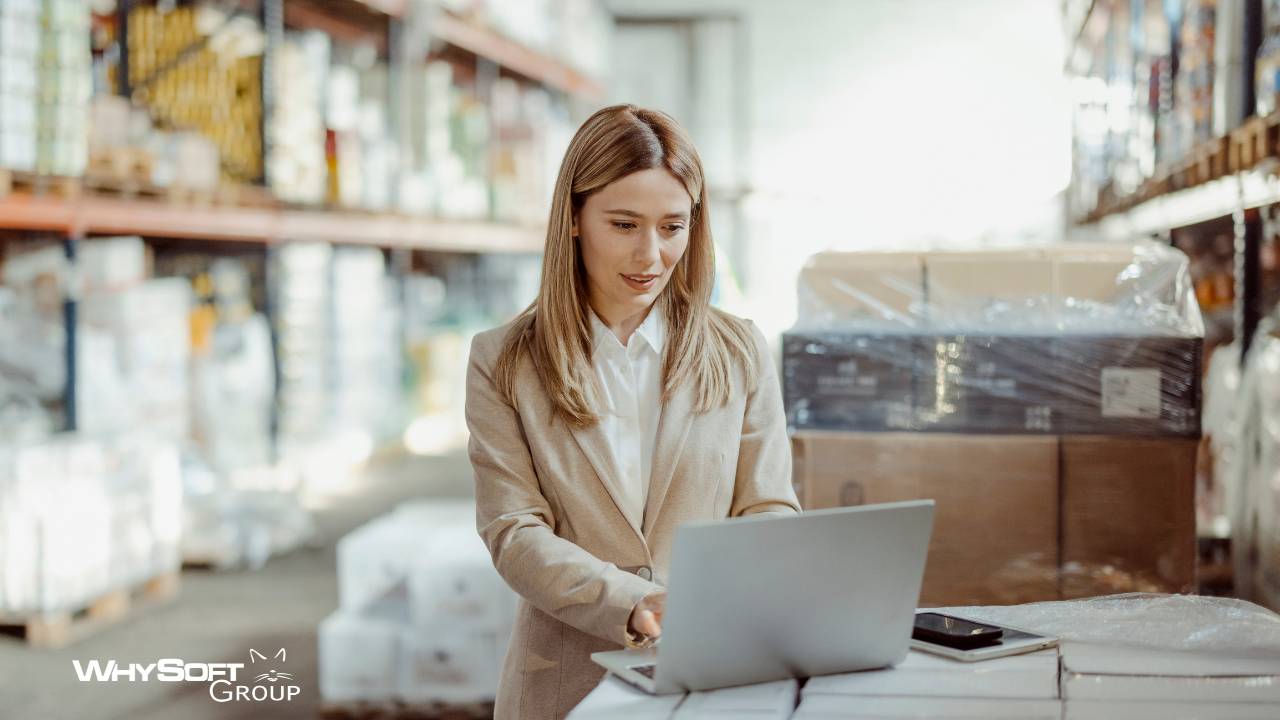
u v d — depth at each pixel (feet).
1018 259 8.54
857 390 8.65
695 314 6.36
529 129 31.86
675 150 5.88
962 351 8.48
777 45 40.73
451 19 27.14
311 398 23.35
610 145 5.85
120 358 17.70
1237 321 12.12
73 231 16.90
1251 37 11.60
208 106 21.38
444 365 28.96
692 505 6.24
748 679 4.81
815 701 4.60
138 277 18.26
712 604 4.56
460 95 31.04
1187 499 8.20
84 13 16.84
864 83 39.88
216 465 19.77
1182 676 4.86
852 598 4.80
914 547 4.87
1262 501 10.85
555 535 5.98
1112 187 18.60
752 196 40.29
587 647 6.15
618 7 41.78
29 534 14.20
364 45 28.81
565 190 6.06
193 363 19.80
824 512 4.66
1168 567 8.21
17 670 13.30
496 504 6.14
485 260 34.27
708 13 41.27
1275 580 10.36
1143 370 8.25
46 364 16.61
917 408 8.55
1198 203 13.21
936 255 8.71
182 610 15.64
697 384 6.35
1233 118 11.69
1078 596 8.30
